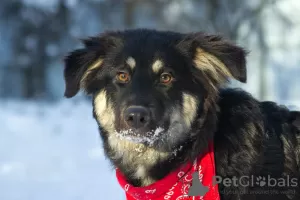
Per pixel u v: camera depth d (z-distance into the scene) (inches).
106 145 173.3
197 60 165.8
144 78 161.3
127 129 157.3
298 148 165.6
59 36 971.9
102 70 171.8
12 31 1027.9
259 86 1016.9
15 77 1146.0
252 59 1003.9
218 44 163.2
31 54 1021.2
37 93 1051.9
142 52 163.6
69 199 271.0
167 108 161.3
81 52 174.1
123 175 170.4
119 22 978.7
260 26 930.7
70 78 172.7
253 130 158.2
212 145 157.5
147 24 972.6
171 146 161.8
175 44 167.0
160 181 160.2
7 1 967.6
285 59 1212.5
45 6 959.0
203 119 159.8
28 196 276.2
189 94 163.3
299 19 1037.8
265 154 159.2
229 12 884.0
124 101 159.6
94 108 175.2
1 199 269.7
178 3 912.9
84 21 968.9
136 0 955.3
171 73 161.9
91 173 334.3
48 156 390.3
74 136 497.7
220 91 164.6
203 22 890.1
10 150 414.6
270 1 920.9
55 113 664.4
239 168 155.6
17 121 589.3
